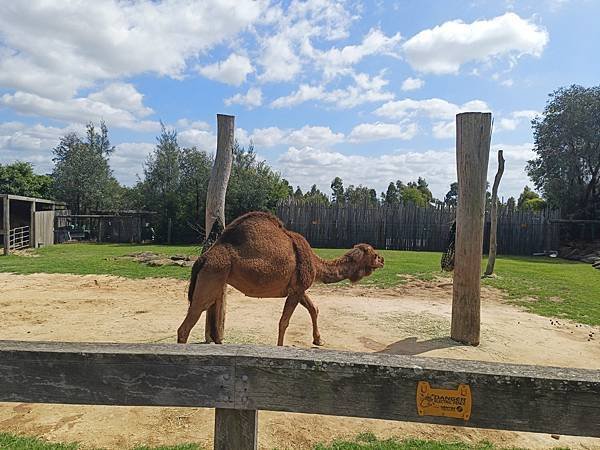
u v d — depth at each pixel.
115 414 3.86
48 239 26.09
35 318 7.37
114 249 22.38
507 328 7.19
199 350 1.71
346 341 6.29
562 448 3.51
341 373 1.59
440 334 6.76
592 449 3.52
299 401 1.62
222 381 1.64
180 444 3.35
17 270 12.95
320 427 3.72
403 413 1.57
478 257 6.17
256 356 1.63
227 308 8.32
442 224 25.73
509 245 24.81
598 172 26.56
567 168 27.22
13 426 3.61
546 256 23.73
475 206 6.11
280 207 27.86
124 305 8.50
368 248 6.18
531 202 31.02
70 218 31.88
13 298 9.02
